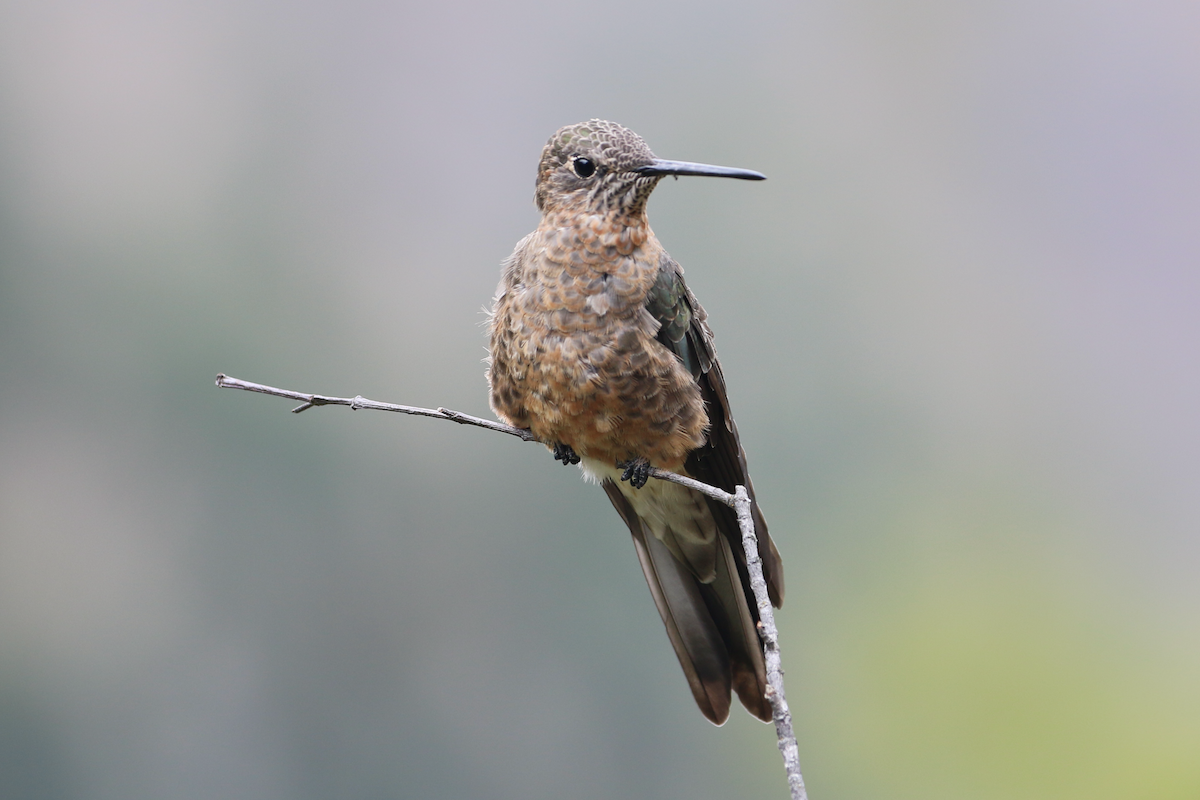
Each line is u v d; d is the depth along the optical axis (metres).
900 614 15.64
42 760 16.70
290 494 17.77
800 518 16.58
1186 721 13.57
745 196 19.39
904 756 14.29
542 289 4.92
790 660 15.47
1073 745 13.77
